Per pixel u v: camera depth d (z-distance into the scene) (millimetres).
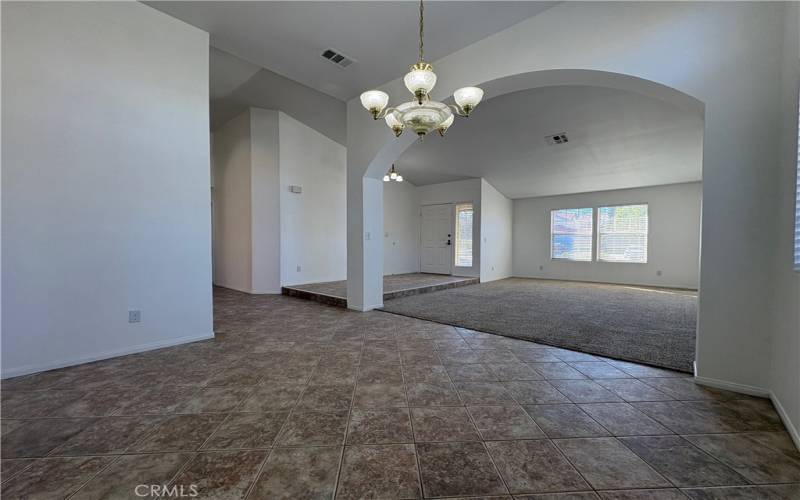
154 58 2789
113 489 1240
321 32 3027
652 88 2361
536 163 6211
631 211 6801
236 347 2877
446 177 7676
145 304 2771
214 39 3176
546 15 2701
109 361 2529
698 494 1223
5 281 2201
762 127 1933
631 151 5230
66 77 2395
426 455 1440
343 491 1234
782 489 1242
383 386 2115
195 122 3035
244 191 5820
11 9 2205
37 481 1275
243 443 1520
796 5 1678
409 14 2768
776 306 1858
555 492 1234
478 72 3109
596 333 3289
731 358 2045
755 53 1948
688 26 2154
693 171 5633
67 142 2406
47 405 1856
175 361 2533
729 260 2037
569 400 1937
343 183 6941
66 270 2414
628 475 1318
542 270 8062
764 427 1646
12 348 2221
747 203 1981
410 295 5562
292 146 6008
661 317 3957
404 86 3787
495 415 1771
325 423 1688
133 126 2695
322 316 4059
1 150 2182
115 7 2596
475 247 7395
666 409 1830
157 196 2828
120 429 1623
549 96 4191
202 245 3096
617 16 2404
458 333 3318
